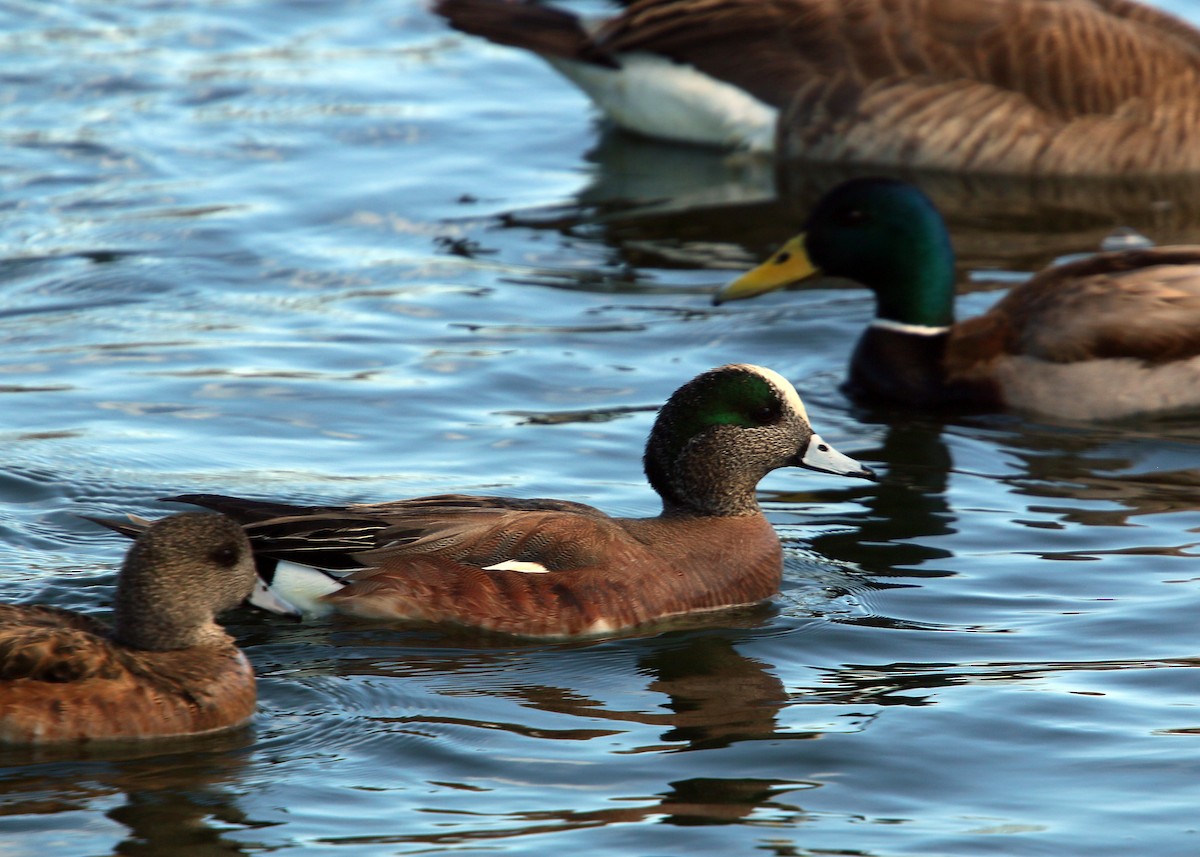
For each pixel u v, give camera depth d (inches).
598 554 443.2
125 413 557.6
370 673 405.1
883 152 824.3
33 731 364.5
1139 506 505.0
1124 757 357.7
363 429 550.6
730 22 838.5
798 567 471.2
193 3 1037.2
